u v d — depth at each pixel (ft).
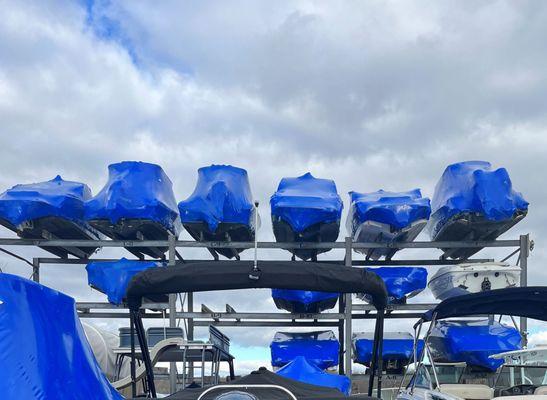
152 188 43.45
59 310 16.10
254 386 15.97
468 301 22.93
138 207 42.34
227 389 19.08
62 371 14.88
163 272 19.47
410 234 45.42
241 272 19.30
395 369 45.42
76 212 45.37
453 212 42.63
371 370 22.02
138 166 43.70
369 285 19.10
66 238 47.67
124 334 42.06
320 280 19.24
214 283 19.34
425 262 49.75
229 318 45.11
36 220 44.29
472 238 45.01
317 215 41.75
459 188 43.21
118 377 37.27
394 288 43.47
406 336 45.70
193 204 42.63
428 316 24.48
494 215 41.32
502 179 41.86
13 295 15.14
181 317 44.45
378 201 43.21
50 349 14.99
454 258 50.26
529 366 31.68
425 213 42.98
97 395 15.40
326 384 33.68
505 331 40.45
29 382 14.01
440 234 45.70
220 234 44.37
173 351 32.01
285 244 44.73
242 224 42.98
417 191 45.47
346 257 44.24
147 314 49.47
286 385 20.25
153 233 45.62
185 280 19.39
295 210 41.75
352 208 46.73
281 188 44.55
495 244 44.65
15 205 43.14
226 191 42.45
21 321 14.88
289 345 45.03
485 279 42.78
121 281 43.80
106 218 43.32
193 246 44.47
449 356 40.70
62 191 44.86
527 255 43.93
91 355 16.62
